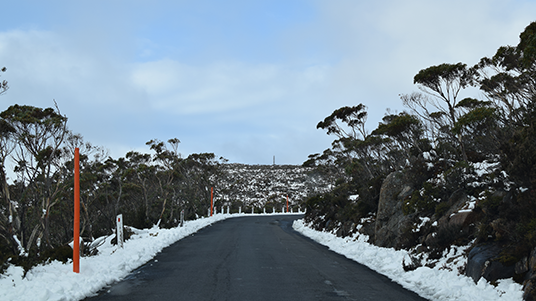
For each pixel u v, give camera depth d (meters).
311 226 29.77
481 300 7.20
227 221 40.06
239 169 122.31
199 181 48.12
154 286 9.30
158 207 35.12
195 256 14.81
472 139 16.17
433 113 20.52
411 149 20.73
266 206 73.06
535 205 8.54
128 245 16.81
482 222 10.30
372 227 18.55
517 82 14.15
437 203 13.90
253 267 12.19
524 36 10.52
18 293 7.65
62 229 22.34
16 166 15.86
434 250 11.31
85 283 8.98
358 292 8.65
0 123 15.40
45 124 16.16
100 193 26.62
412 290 8.87
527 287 6.78
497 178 11.62
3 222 13.38
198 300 7.89
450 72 16.16
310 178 61.06
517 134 10.20
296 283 9.66
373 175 27.23
